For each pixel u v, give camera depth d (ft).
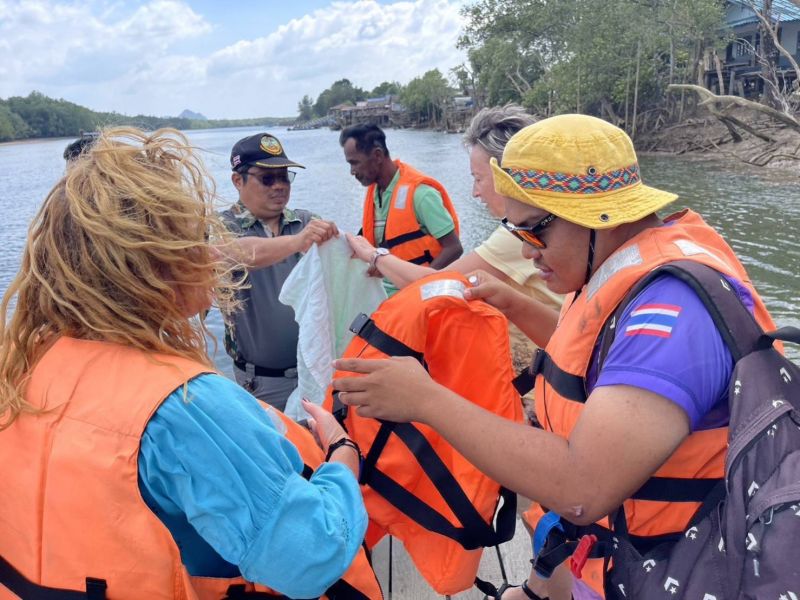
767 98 94.43
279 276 10.75
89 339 4.08
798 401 4.17
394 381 5.00
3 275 42.73
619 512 4.81
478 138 8.93
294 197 76.18
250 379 11.18
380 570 9.03
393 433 6.60
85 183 3.98
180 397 3.76
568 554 5.90
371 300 9.43
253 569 3.81
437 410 4.86
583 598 5.57
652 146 104.94
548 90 129.39
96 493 3.65
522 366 10.59
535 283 8.60
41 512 3.78
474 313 6.80
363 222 15.58
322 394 8.95
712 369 4.17
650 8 110.01
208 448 3.69
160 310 4.03
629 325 4.40
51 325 4.21
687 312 4.27
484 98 206.18
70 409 3.83
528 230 5.17
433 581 6.77
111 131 4.29
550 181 4.96
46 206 4.08
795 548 3.72
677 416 4.12
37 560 3.83
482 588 7.79
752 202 53.26
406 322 6.73
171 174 4.17
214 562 4.33
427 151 145.69
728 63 120.78
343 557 4.05
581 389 5.08
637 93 111.04
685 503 4.59
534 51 148.05
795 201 52.39
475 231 51.44
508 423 4.72
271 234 11.32
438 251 14.39
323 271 9.16
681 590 4.33
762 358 4.21
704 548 4.35
